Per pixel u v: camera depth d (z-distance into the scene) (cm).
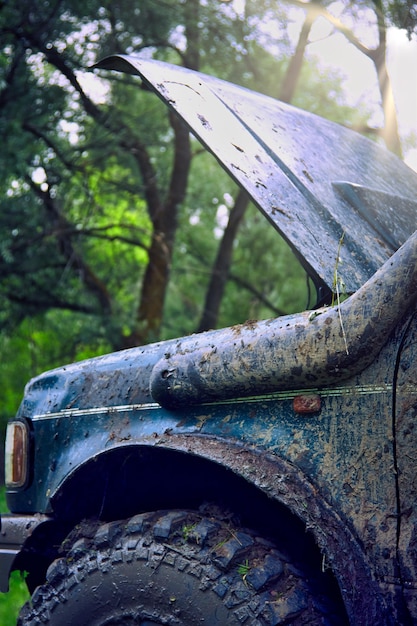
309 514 219
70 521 292
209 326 1633
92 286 1509
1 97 1241
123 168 1474
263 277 1848
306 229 263
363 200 290
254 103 326
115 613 253
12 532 301
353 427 223
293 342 230
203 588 233
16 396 2069
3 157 1207
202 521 245
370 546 216
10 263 1391
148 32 1295
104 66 317
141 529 254
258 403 242
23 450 306
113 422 275
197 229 1891
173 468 267
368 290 221
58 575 269
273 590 226
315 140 326
